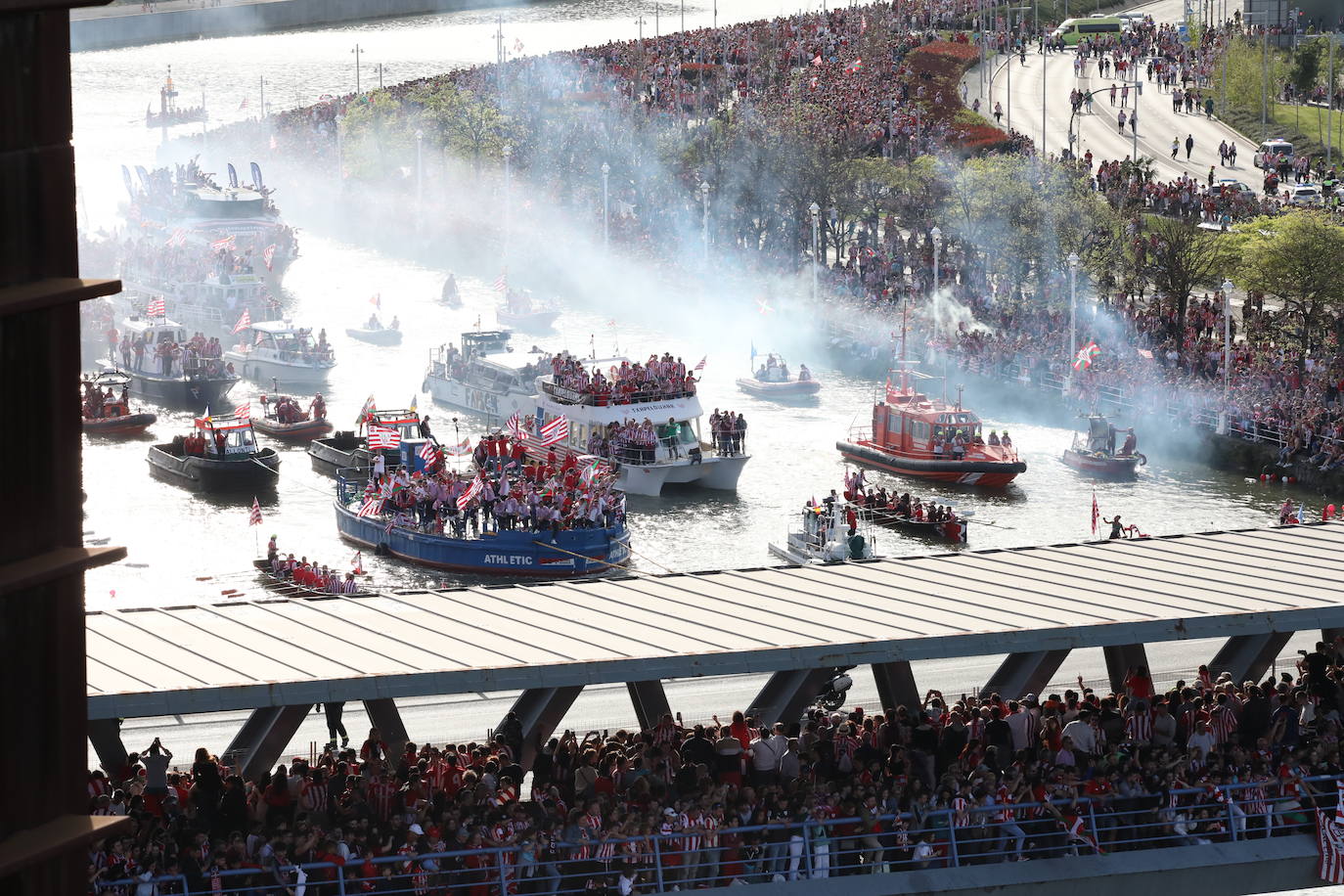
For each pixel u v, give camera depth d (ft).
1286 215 474.90
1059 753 152.25
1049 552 182.70
